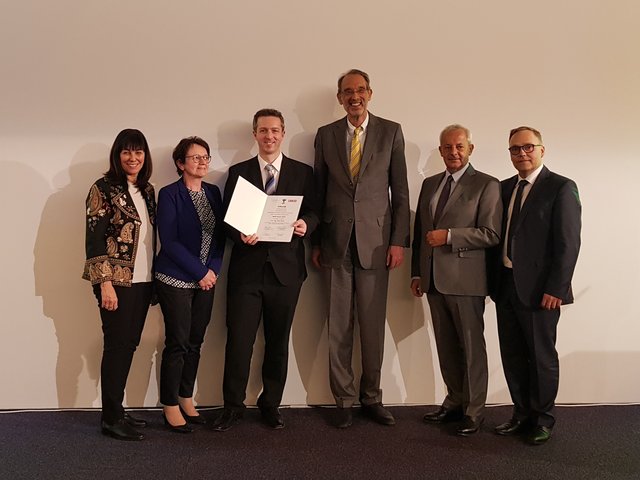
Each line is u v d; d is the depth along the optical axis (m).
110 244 2.64
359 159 2.92
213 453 2.50
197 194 2.83
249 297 2.82
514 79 3.21
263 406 2.90
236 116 3.12
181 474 2.29
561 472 2.34
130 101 3.08
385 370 3.20
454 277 2.76
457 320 2.80
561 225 2.59
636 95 3.23
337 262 2.90
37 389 3.05
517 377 2.79
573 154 3.23
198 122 3.11
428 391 3.21
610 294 3.24
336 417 2.93
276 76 3.13
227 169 3.13
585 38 3.21
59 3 3.04
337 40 3.14
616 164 3.24
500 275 2.79
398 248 2.90
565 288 2.58
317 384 3.18
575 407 3.18
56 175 3.05
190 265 2.69
